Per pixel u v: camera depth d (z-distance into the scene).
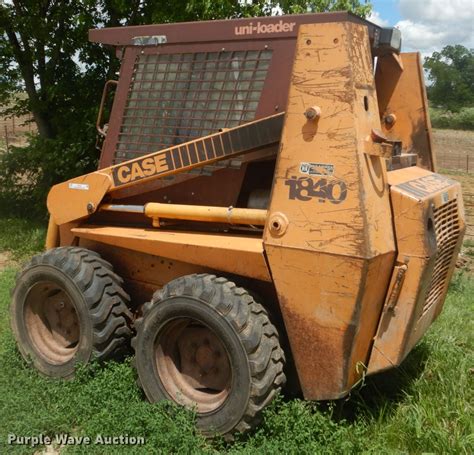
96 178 4.97
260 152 4.34
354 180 3.68
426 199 3.95
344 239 3.69
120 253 5.00
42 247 9.52
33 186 11.56
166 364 4.36
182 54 4.78
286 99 4.34
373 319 3.96
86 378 4.66
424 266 3.89
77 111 10.65
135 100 5.01
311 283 3.82
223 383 4.25
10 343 5.38
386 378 4.64
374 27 4.59
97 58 10.52
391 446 3.92
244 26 4.50
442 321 6.05
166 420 4.07
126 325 4.78
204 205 4.66
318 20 4.21
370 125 3.88
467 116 52.97
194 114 4.73
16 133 25.88
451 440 3.81
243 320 3.87
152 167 4.70
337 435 3.80
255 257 4.02
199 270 4.54
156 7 9.82
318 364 3.89
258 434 3.88
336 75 3.75
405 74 5.20
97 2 10.34
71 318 5.11
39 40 10.41
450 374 4.62
